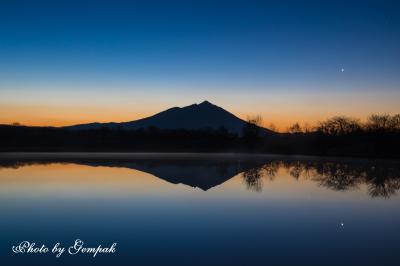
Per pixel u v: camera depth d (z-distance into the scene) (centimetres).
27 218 1706
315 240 1383
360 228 1591
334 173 4406
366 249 1274
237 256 1184
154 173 3972
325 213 1919
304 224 1648
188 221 1667
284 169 4931
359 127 10194
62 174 3766
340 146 9975
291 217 1794
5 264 1110
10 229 1507
